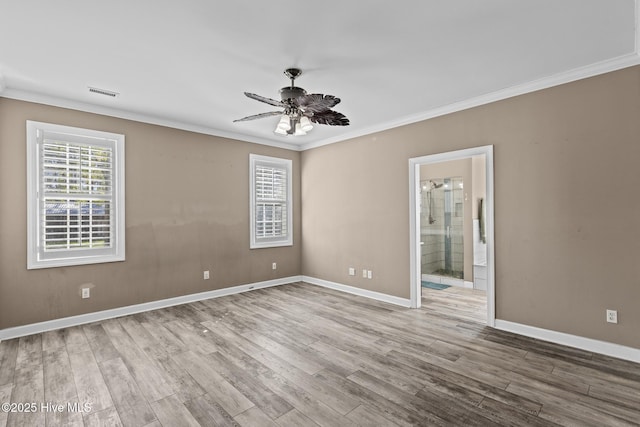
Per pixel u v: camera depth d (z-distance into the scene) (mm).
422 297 4887
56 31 2312
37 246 3496
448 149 3934
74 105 3705
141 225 4211
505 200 3455
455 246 5727
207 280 4840
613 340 2818
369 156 4867
